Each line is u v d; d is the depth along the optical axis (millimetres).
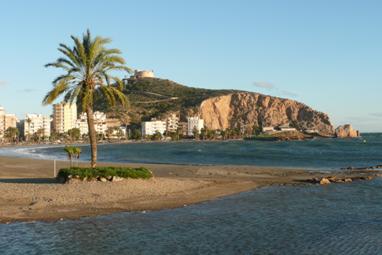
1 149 192125
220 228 23203
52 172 55688
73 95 38719
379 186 43219
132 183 37125
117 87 41469
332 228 23391
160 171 58406
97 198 31703
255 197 35219
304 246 19625
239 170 61219
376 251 18828
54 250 18750
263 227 23594
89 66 39406
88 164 72562
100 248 19094
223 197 34906
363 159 105000
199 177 50875
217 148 195250
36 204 29141
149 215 26734
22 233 21750
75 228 22922
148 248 19125
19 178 45406
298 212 28266
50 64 38750
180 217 26234
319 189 40719
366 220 25672
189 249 18984
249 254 18297
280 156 118625
